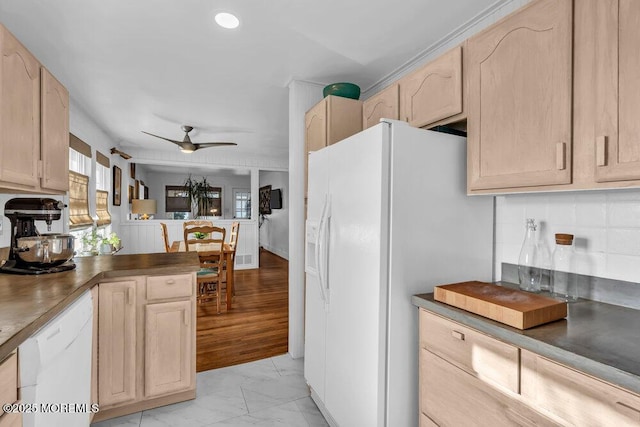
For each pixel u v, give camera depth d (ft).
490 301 3.61
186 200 30.01
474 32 6.08
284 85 8.89
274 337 9.74
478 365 3.53
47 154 5.45
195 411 6.18
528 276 4.86
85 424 4.62
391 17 5.82
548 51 3.67
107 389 5.75
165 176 29.40
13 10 5.55
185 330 6.38
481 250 5.25
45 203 5.47
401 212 4.47
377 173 4.42
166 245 13.07
